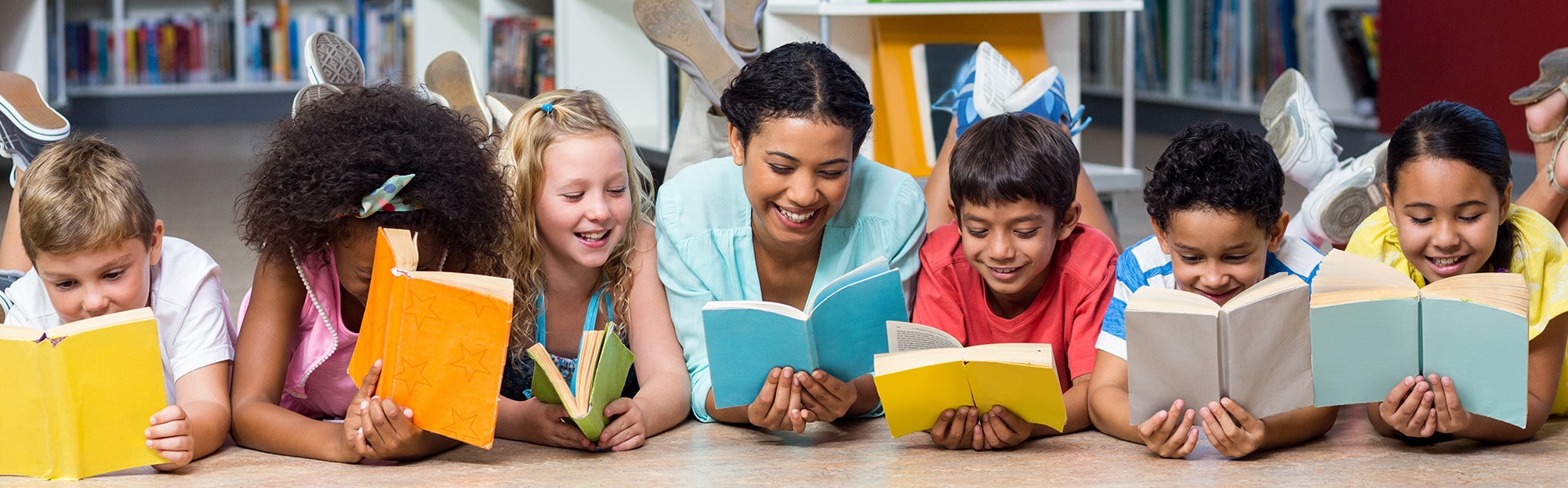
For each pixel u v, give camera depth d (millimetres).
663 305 1561
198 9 6207
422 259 1346
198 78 6004
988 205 1351
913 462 1303
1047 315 1502
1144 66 5578
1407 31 4121
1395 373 1250
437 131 1342
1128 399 1339
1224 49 4992
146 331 1233
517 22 3822
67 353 1199
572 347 1586
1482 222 1313
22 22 3926
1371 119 4395
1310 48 4531
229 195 3707
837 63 1389
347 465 1300
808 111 1337
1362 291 1238
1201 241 1298
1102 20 5852
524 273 1480
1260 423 1259
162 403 1247
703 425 1480
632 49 3482
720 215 1550
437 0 4246
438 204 1303
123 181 1314
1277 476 1232
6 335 1203
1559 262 1367
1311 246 1446
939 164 1917
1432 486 1193
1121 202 3535
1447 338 1226
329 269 1401
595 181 1451
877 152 2496
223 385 1389
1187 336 1229
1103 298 1479
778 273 1562
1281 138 1996
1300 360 1256
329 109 1335
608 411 1352
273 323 1393
